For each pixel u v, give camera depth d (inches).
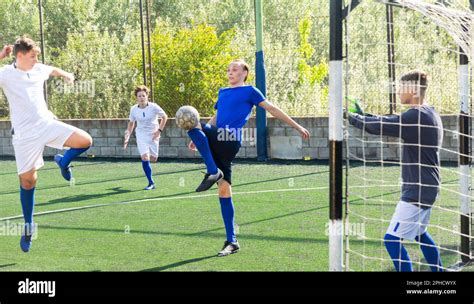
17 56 249.4
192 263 236.4
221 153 250.1
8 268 232.2
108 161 611.8
